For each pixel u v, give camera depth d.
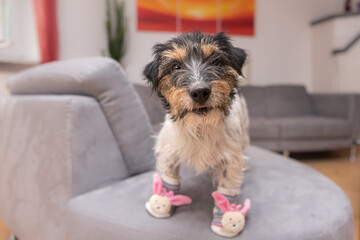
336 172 3.11
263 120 3.69
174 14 4.35
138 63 4.30
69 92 1.30
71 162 1.14
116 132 1.32
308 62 5.24
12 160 1.46
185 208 1.11
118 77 1.30
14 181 1.45
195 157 1.05
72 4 3.81
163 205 1.02
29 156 1.33
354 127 3.67
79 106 1.17
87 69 1.22
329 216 1.07
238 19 4.64
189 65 0.96
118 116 1.30
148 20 4.26
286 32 5.03
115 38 3.91
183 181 1.33
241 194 1.21
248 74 4.74
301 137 3.51
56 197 1.19
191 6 4.40
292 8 5.02
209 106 0.93
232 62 1.04
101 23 4.02
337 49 4.66
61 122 1.16
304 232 0.98
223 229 0.95
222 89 0.95
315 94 4.45
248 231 0.97
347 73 4.71
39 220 1.27
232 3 4.57
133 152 1.37
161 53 1.04
